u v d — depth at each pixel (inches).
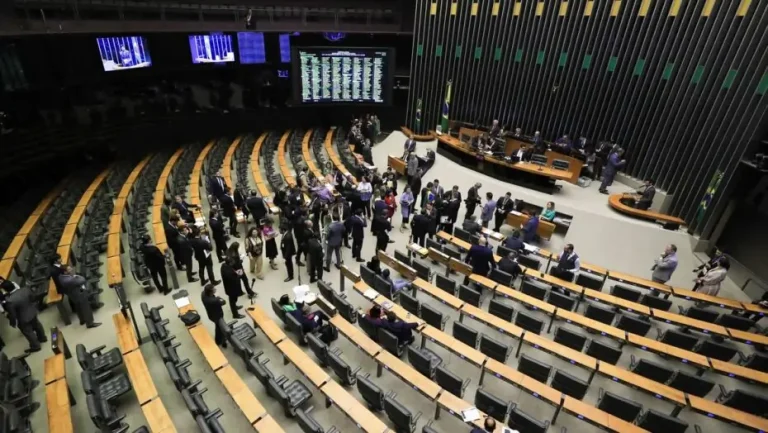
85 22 571.5
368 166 685.3
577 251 559.8
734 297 488.4
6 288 331.3
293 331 350.9
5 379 286.2
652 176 652.1
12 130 583.5
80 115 667.4
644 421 278.7
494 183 684.7
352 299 431.2
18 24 497.7
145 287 412.8
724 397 319.3
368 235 552.4
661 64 618.5
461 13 812.6
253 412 270.1
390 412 274.1
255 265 449.1
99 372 305.1
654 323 429.1
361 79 792.9
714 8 547.2
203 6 705.6
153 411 265.9
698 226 551.8
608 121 706.8
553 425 309.4
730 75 529.7
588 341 372.2
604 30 675.4
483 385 339.6
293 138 811.4
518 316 374.6
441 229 546.9
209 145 772.0
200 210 518.6
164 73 752.3
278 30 737.0
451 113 893.2
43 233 472.1
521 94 800.9
